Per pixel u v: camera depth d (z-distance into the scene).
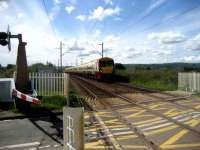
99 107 14.92
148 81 38.66
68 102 13.56
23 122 10.79
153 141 8.14
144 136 8.62
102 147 7.49
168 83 33.97
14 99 12.69
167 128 9.85
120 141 8.09
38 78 16.64
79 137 3.52
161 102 17.14
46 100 14.47
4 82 13.66
